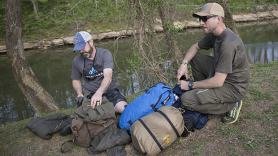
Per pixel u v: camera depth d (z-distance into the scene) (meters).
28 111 10.48
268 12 22.33
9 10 8.52
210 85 4.15
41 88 8.82
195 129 4.44
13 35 8.62
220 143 4.24
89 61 4.66
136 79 8.52
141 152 4.04
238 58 4.08
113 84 4.84
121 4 7.48
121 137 4.20
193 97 4.26
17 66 8.72
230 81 4.21
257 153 4.06
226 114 4.55
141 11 7.45
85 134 4.27
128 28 7.65
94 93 4.59
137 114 4.30
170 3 7.80
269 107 4.89
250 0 22.47
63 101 10.95
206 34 4.51
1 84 13.99
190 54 4.62
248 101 5.09
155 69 7.53
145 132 3.98
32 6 23.41
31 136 4.82
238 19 21.52
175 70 7.80
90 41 4.57
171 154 4.15
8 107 11.05
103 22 19.36
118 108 4.66
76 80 4.81
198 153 4.12
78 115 4.30
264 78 6.18
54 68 15.84
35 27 21.69
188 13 8.35
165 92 4.43
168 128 4.01
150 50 7.62
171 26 7.88
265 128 4.42
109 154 4.12
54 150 4.46
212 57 4.56
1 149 4.70
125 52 11.14
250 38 17.53
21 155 4.51
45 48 20.25
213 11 4.02
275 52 13.79
